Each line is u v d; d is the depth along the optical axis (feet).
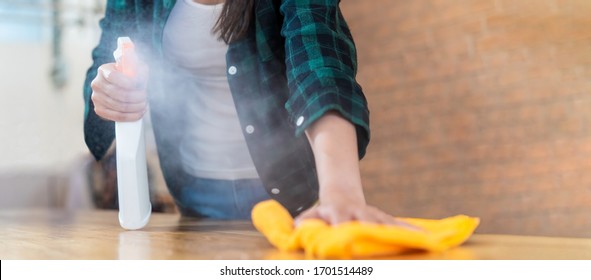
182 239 2.95
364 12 12.53
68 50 10.50
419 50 11.83
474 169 11.15
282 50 3.71
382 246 2.10
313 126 2.62
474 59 11.14
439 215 11.55
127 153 3.36
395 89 12.14
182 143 4.57
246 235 3.14
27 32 10.36
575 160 10.11
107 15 4.16
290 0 3.12
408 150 12.00
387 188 12.19
